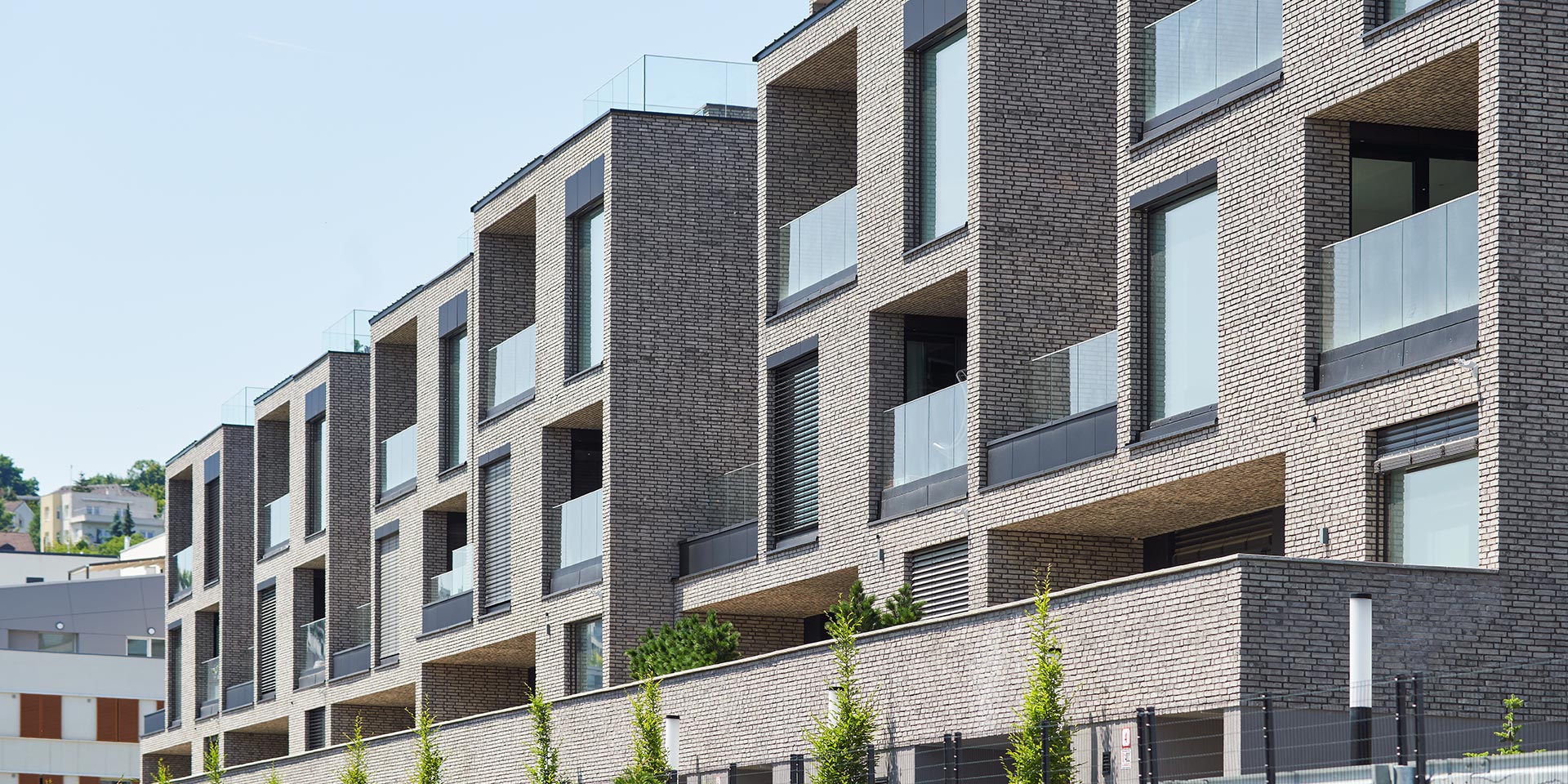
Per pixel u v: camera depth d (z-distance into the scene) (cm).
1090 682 2134
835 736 2386
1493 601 1908
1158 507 2420
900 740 2439
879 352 2838
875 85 2870
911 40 2786
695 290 3425
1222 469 2216
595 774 3166
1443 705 1891
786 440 3091
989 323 2597
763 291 3127
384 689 4409
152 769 6250
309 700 4862
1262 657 1906
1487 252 1931
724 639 3019
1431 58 2008
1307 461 2105
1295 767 1834
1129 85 2420
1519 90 1944
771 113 3161
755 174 3475
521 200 3791
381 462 4591
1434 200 2188
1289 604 1922
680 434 3388
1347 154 2155
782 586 3028
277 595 5166
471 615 3931
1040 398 2578
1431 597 1912
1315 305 2130
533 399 3678
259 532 5362
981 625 2312
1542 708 1906
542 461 3628
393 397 4631
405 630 4300
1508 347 1914
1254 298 2192
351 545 4797
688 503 3375
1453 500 1981
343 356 4859
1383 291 2062
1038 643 2116
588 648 3469
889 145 2823
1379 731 1881
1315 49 2142
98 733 7756
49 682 7694
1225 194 2247
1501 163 1931
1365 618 1695
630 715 3069
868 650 2527
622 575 3331
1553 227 1939
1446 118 2152
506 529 3844
